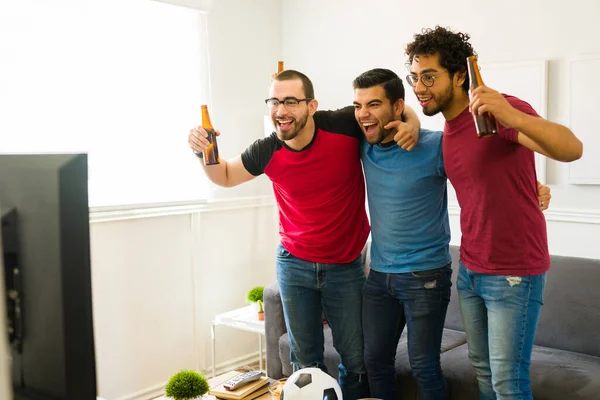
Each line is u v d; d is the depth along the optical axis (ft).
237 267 13.02
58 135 10.00
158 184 11.47
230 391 7.47
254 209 13.38
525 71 10.30
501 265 6.10
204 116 7.57
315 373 6.59
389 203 7.04
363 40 12.60
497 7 10.67
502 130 5.75
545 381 7.36
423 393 7.18
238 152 13.08
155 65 11.34
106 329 10.57
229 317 11.03
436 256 6.95
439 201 7.00
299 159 7.42
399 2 11.98
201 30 12.13
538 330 8.67
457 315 9.62
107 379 10.63
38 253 2.93
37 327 2.92
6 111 9.37
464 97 6.21
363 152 7.41
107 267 10.54
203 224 12.24
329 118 7.49
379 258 7.26
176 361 11.80
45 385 2.98
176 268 11.72
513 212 6.00
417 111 11.84
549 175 10.35
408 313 7.06
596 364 7.73
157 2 11.30
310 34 13.48
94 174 10.50
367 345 7.46
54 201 3.00
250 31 13.23
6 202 2.80
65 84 10.05
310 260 7.70
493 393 6.60
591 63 9.67
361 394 7.98
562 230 10.25
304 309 7.91
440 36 6.08
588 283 8.42
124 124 10.90
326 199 7.50
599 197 9.84
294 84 7.11
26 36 9.54
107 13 10.55
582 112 9.83
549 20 10.12
